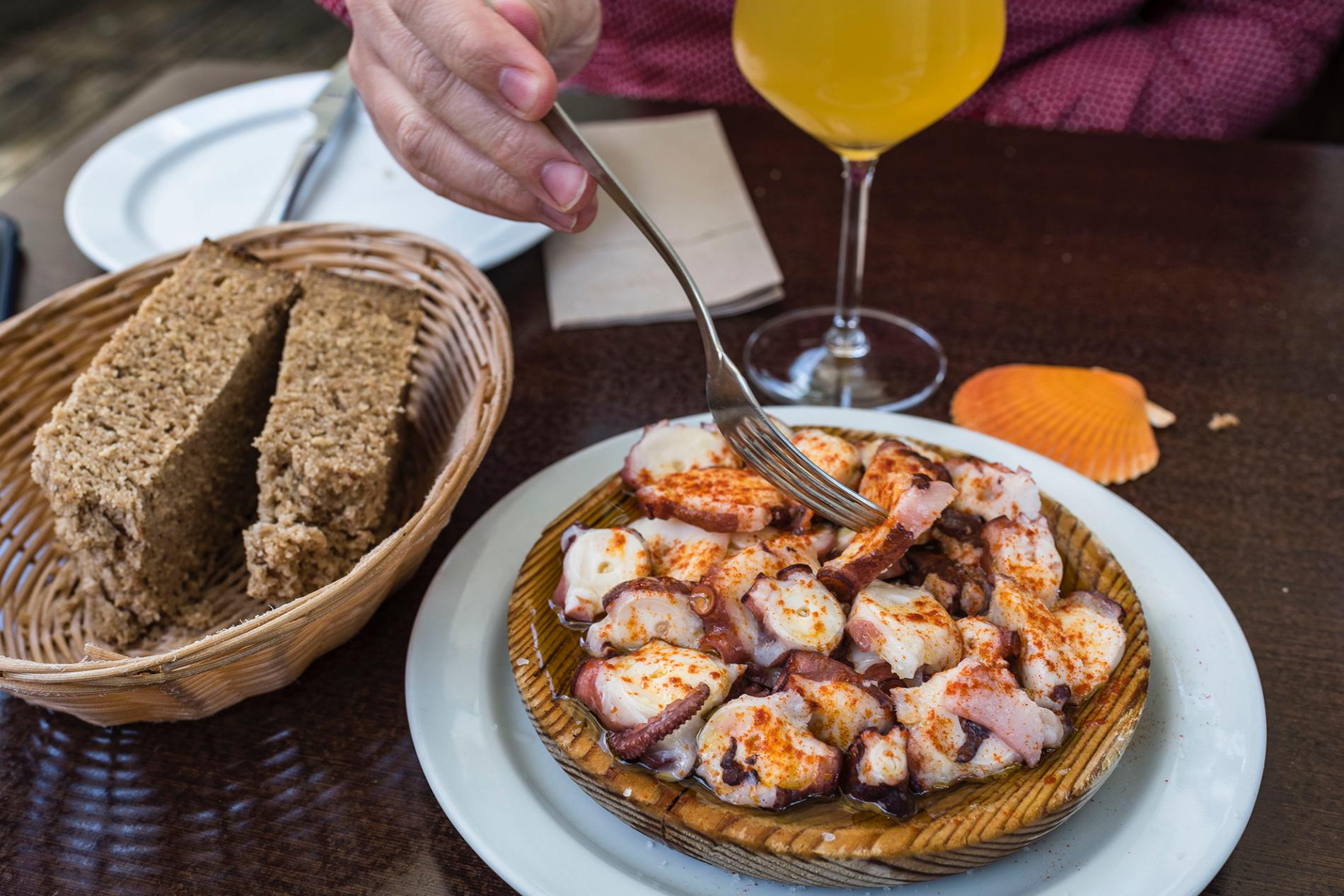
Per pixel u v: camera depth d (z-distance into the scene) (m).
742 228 0.56
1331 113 0.84
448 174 0.41
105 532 0.38
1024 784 0.30
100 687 0.31
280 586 0.40
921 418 0.45
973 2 0.41
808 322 0.52
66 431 0.40
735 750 0.30
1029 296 0.54
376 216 0.56
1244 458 0.45
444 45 0.37
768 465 0.37
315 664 0.38
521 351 0.51
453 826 0.33
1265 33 0.75
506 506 0.40
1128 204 0.60
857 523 0.37
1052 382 0.47
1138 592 0.37
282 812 0.34
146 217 0.57
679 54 0.78
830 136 0.45
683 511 0.36
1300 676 0.36
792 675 0.32
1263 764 0.33
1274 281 0.54
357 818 0.34
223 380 0.42
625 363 0.50
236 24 1.68
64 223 0.58
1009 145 0.64
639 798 0.30
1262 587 0.39
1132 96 0.74
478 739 0.34
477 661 0.36
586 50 0.49
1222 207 0.59
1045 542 0.36
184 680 0.33
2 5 1.73
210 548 0.43
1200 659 0.35
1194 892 0.30
